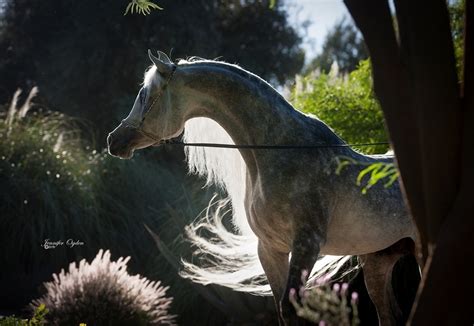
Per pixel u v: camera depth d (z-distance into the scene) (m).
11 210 9.51
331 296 3.90
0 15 16.72
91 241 9.68
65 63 15.35
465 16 2.76
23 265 9.55
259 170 4.41
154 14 15.13
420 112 2.77
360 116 7.86
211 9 15.97
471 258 2.71
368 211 4.45
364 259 5.04
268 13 17.22
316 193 4.30
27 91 16.31
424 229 2.87
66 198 9.80
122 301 7.07
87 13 15.22
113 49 15.13
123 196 10.27
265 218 4.42
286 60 17.19
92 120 15.06
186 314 8.48
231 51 16.62
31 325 4.89
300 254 4.22
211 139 4.72
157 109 4.48
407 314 6.28
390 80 2.85
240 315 7.92
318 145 4.39
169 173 10.81
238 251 5.59
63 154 10.39
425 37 2.72
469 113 2.74
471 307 2.73
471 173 2.72
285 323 4.17
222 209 8.68
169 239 9.34
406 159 2.86
